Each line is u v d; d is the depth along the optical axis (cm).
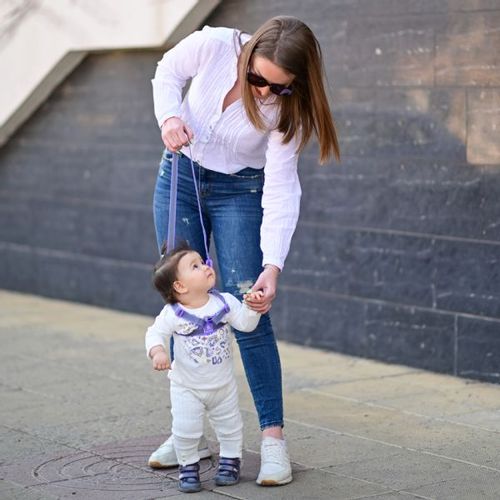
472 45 827
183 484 596
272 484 600
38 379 877
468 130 837
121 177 1153
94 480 621
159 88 597
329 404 791
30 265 1284
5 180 1302
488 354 840
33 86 1188
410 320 894
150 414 770
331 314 955
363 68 906
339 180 936
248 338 614
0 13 1201
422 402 793
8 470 643
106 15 1082
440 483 607
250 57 568
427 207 872
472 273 845
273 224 594
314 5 939
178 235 621
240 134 594
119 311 1177
